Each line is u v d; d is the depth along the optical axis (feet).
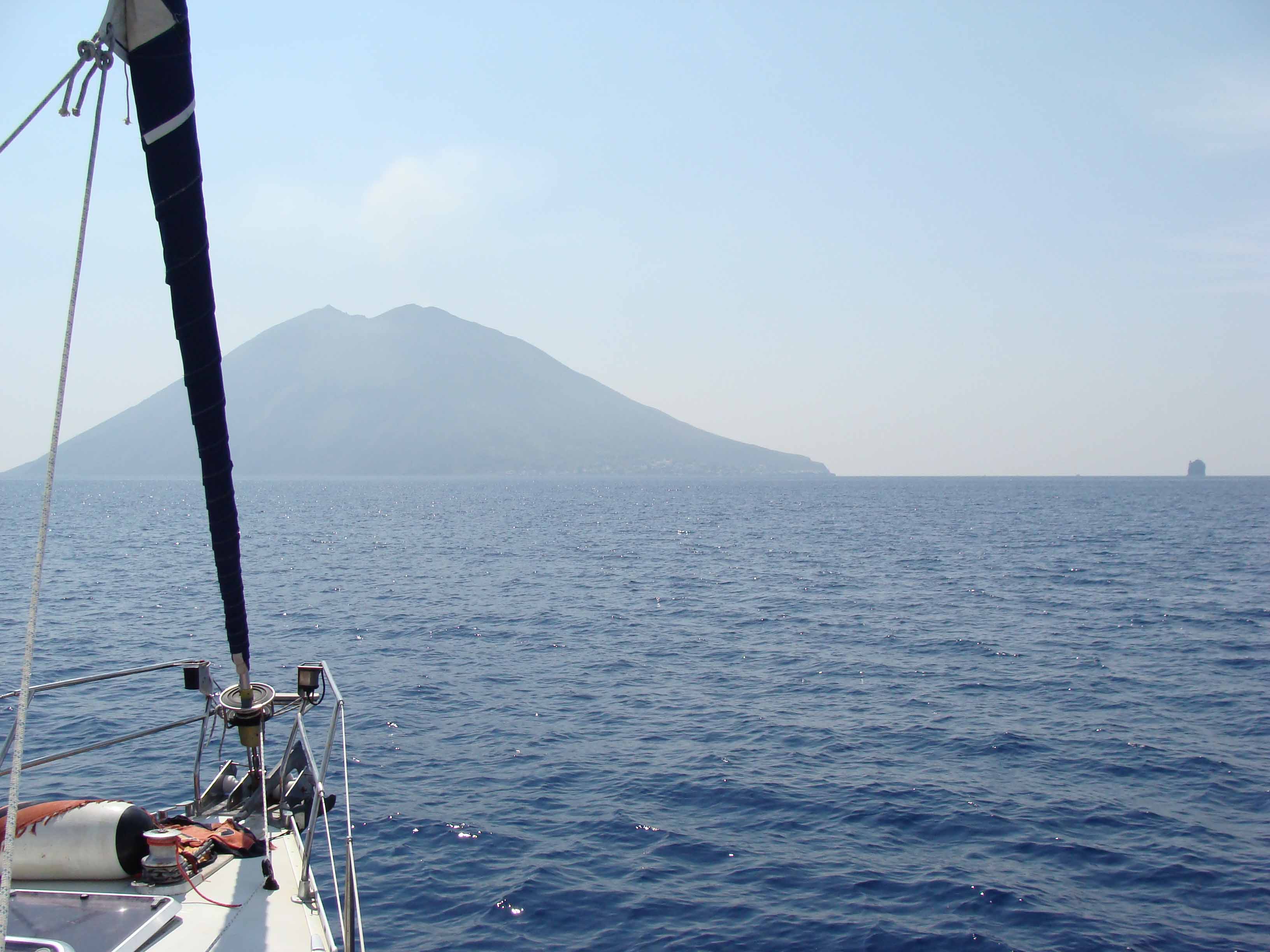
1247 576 210.38
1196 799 66.13
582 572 228.63
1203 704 93.15
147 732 33.35
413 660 118.52
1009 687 101.45
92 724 83.92
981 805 65.16
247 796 34.76
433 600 176.35
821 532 373.20
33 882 27.27
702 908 50.75
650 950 46.55
